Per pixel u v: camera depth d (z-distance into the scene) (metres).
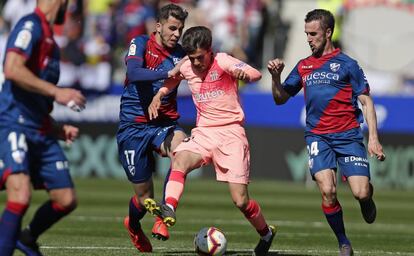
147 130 32.41
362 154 30.05
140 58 31.83
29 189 22.84
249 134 72.75
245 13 81.50
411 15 79.69
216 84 29.38
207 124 29.77
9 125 23.05
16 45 22.61
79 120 74.62
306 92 30.55
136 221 31.95
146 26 80.62
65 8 23.88
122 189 64.00
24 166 22.80
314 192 65.50
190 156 29.52
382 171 70.06
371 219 31.28
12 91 23.16
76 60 76.19
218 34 80.62
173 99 32.72
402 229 44.59
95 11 80.88
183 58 30.34
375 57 80.06
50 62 23.55
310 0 83.06
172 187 29.11
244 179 29.48
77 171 74.31
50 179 23.50
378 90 79.50
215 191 64.81
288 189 67.19
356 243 37.53
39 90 22.34
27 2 81.94
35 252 24.59
